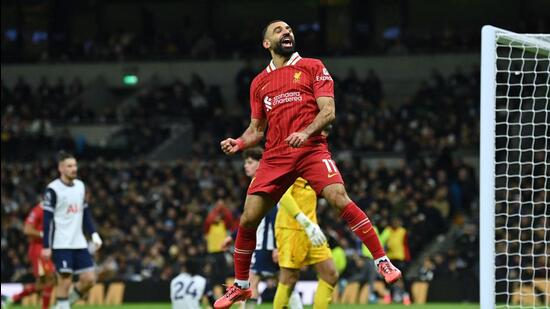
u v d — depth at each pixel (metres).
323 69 10.88
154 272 30.84
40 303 29.02
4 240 33.25
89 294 29.39
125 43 47.03
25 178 38.00
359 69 44.31
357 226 10.60
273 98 10.92
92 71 46.44
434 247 32.53
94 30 49.00
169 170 37.22
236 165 39.56
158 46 46.97
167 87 44.16
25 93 44.75
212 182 36.28
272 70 11.08
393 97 43.91
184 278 18.81
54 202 17.19
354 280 29.00
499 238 28.48
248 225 11.04
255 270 16.45
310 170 10.71
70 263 17.33
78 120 43.34
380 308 25.52
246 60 43.53
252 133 11.37
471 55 43.25
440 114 40.09
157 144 41.66
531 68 33.84
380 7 46.44
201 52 46.09
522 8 44.88
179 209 34.41
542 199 30.16
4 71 46.69
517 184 30.98
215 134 40.72
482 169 11.12
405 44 44.62
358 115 40.53
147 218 34.41
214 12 48.03
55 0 49.00
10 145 41.28
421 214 32.22
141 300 29.23
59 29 49.09
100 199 35.88
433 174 35.56
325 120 10.41
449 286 28.36
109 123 43.16
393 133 39.19
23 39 49.38
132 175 37.72
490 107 11.20
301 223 12.39
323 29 46.91
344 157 38.09
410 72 43.81
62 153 17.34
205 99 43.38
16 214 34.72
